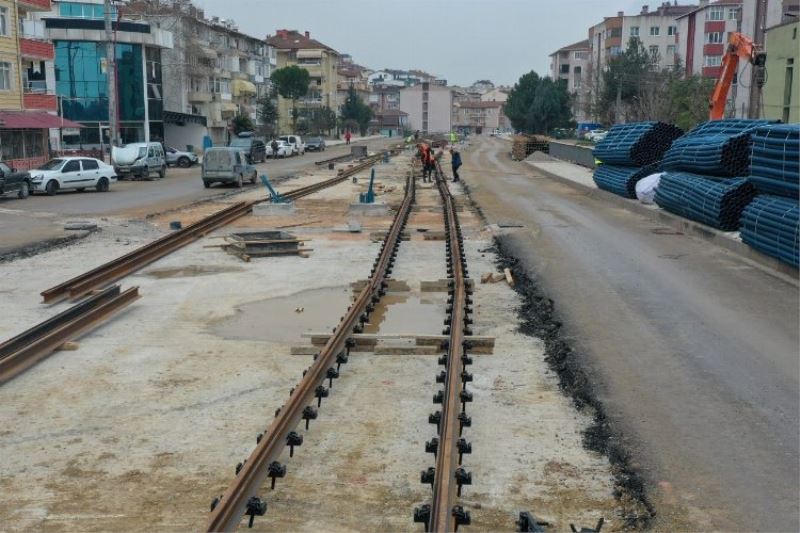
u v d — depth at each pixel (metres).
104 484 6.23
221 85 86.19
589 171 46.59
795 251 14.19
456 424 6.83
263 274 14.90
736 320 11.33
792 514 5.71
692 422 7.43
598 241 19.23
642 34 111.25
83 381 8.71
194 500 5.96
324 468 6.49
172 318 11.56
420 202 29.27
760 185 16.98
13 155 42.06
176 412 7.76
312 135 111.44
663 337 10.41
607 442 6.97
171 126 73.94
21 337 9.58
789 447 6.87
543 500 5.94
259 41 103.00
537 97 108.50
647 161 28.42
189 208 26.98
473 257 16.95
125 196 31.89
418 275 14.84
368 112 140.12
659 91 65.88
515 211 26.11
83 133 62.59
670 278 14.45
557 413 7.68
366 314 11.32
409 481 6.26
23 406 7.95
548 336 10.38
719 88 32.34
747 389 8.36
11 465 6.58
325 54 129.88
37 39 45.72
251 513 5.55
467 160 65.56
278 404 7.97
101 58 62.06
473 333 10.59
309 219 23.41
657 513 5.73
